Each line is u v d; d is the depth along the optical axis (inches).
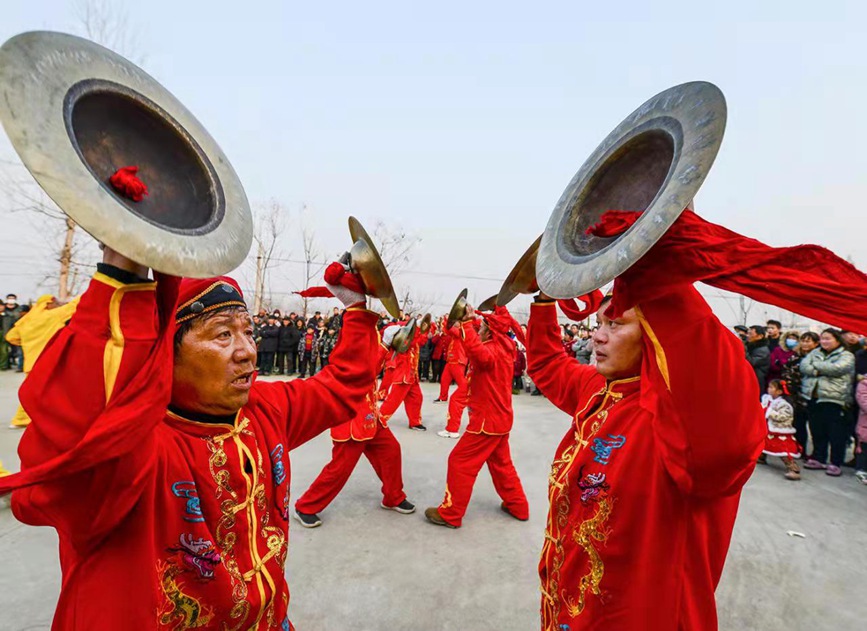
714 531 63.6
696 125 48.4
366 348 79.1
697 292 55.7
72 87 40.4
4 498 176.1
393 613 121.7
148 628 47.0
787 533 177.0
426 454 267.6
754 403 52.7
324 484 169.8
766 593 136.5
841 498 218.2
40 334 225.8
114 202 38.5
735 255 48.9
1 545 145.8
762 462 277.7
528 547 158.9
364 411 168.6
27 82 36.9
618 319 70.8
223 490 56.0
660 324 53.8
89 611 45.9
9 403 345.1
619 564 62.4
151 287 43.1
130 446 40.7
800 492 225.0
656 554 59.7
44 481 38.2
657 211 46.3
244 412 64.3
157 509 50.1
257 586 57.4
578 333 534.6
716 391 50.9
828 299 45.3
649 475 61.6
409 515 183.0
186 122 51.8
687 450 53.1
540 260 63.4
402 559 148.9
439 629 116.1
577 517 68.1
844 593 137.6
